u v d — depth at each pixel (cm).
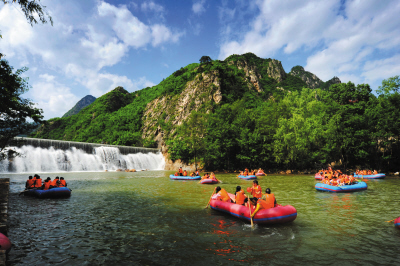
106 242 669
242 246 639
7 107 1316
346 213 1041
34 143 4000
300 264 527
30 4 780
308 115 5447
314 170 4284
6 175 3148
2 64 1211
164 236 723
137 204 1241
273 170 4512
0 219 714
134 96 14750
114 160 5100
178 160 5850
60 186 1541
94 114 11712
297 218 952
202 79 8375
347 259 554
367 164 4138
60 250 608
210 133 5231
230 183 2405
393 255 578
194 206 1194
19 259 548
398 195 1588
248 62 13475
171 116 8150
